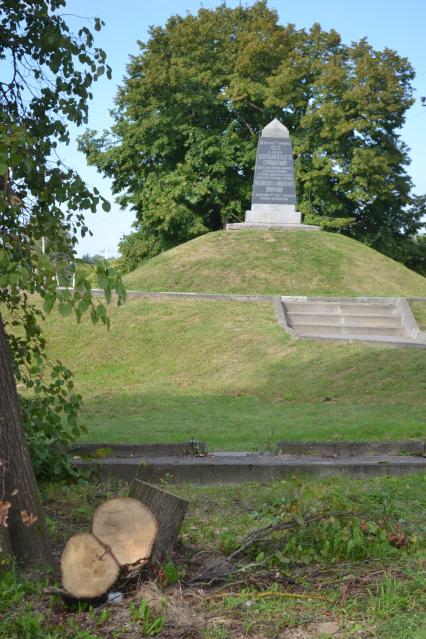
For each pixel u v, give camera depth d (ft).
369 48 123.85
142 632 13.39
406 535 18.60
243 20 129.90
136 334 62.08
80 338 61.72
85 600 14.56
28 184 21.11
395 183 125.18
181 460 28.14
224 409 44.55
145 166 127.85
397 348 53.62
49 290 16.05
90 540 15.08
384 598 14.73
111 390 53.01
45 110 22.13
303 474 26.68
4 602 14.37
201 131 120.98
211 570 16.70
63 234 21.09
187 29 122.62
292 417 40.52
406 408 41.86
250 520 20.62
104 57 21.65
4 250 16.21
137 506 15.88
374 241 128.67
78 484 24.57
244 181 124.47
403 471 27.30
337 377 49.65
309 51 127.75
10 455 16.24
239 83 119.85
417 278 85.25
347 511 18.58
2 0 21.56
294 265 80.12
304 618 14.23
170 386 52.95
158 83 118.73
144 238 129.08
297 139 122.42
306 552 17.44
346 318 65.77
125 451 29.45
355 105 120.78
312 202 123.95
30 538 16.24
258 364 54.85
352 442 30.07
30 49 21.91
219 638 13.28
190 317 64.64
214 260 81.46
